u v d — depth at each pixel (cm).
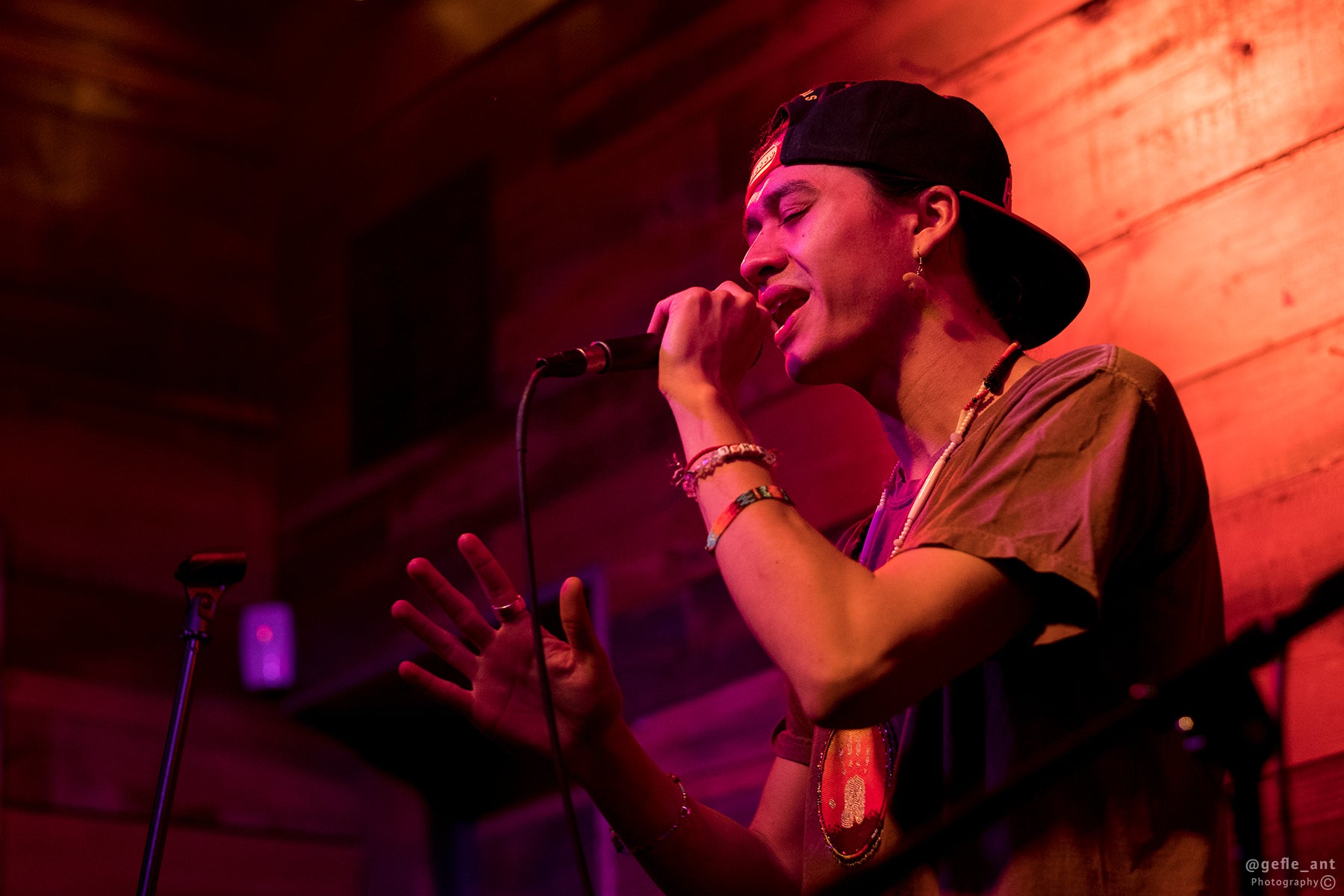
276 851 323
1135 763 115
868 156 140
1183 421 125
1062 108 219
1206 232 199
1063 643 119
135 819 319
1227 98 200
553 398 300
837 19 259
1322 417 182
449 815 306
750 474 123
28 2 372
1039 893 111
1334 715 170
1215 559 128
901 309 138
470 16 346
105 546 343
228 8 400
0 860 301
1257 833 97
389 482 336
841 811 129
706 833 141
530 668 135
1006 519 115
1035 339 145
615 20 308
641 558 272
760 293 145
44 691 321
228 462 366
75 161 368
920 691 112
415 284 345
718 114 281
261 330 382
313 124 385
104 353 359
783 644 112
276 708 339
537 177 319
